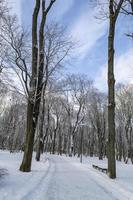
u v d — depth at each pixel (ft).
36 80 52.24
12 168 49.90
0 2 47.73
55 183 38.04
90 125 205.57
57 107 194.39
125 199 28.76
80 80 178.60
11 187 29.63
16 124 200.54
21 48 56.75
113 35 52.90
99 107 188.44
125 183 40.73
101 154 170.50
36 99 51.75
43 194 28.58
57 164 86.99
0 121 202.90
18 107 196.24
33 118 51.24
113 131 49.85
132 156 167.53
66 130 230.89
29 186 31.91
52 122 217.77
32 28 54.49
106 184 40.04
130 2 53.26
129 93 165.58
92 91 186.19
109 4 53.42
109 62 52.21
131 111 162.50
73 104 183.21
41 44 54.19
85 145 243.81
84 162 112.16
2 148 203.92
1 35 56.18
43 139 158.92
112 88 51.31
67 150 236.02
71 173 55.62
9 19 55.47
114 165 48.29
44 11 55.67
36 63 53.01
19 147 214.69
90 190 33.99
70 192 31.60
